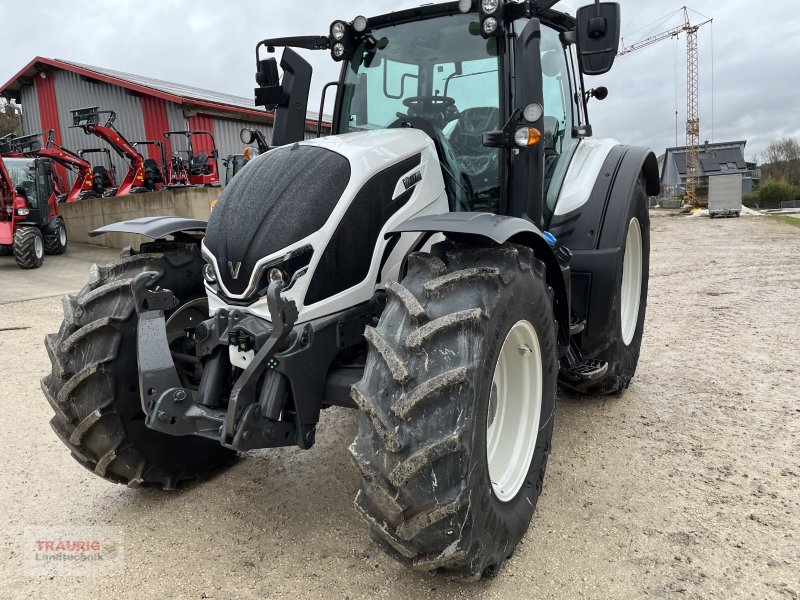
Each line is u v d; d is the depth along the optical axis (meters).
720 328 5.59
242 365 2.27
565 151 3.64
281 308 2.11
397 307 2.06
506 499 2.29
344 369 2.38
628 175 3.55
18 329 6.54
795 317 5.88
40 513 2.77
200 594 2.17
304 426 2.26
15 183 12.37
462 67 3.04
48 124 21.16
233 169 10.77
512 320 2.16
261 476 3.08
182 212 13.67
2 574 2.31
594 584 2.16
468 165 3.03
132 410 2.66
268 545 2.47
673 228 20.88
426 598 2.12
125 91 18.59
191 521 2.67
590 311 3.37
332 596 2.14
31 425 3.81
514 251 2.21
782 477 2.85
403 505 1.88
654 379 4.26
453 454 1.87
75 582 2.26
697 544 2.36
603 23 2.53
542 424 2.53
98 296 2.63
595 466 3.02
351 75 3.38
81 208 15.72
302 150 2.58
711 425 3.45
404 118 2.99
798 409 3.62
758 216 28.48
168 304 2.47
